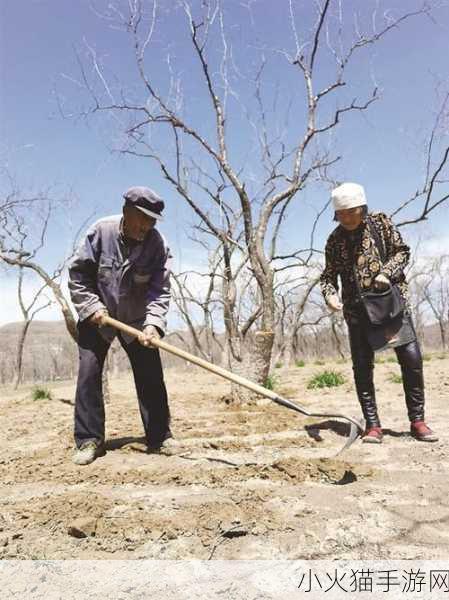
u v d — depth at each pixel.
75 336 8.75
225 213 10.22
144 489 3.59
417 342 4.79
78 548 2.75
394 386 8.67
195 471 3.92
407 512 3.06
